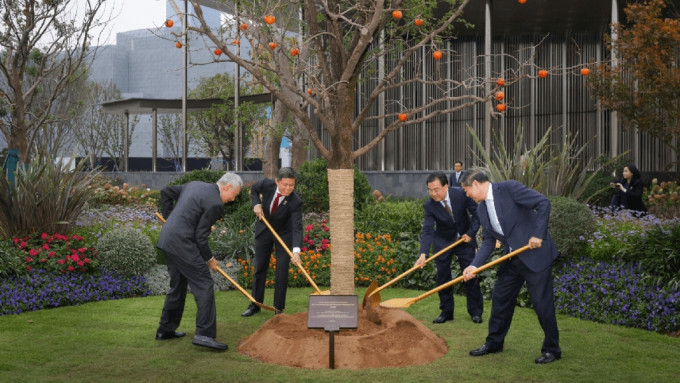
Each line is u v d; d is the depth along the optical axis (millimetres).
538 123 18438
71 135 28047
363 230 10250
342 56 5820
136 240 8430
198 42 31281
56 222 8625
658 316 6156
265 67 5727
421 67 19094
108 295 7836
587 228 7828
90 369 4691
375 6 5574
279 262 6820
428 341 5246
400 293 8258
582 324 6344
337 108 5645
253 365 4812
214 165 33312
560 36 18391
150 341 5605
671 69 13836
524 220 5090
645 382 4402
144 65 56062
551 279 5043
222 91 24938
